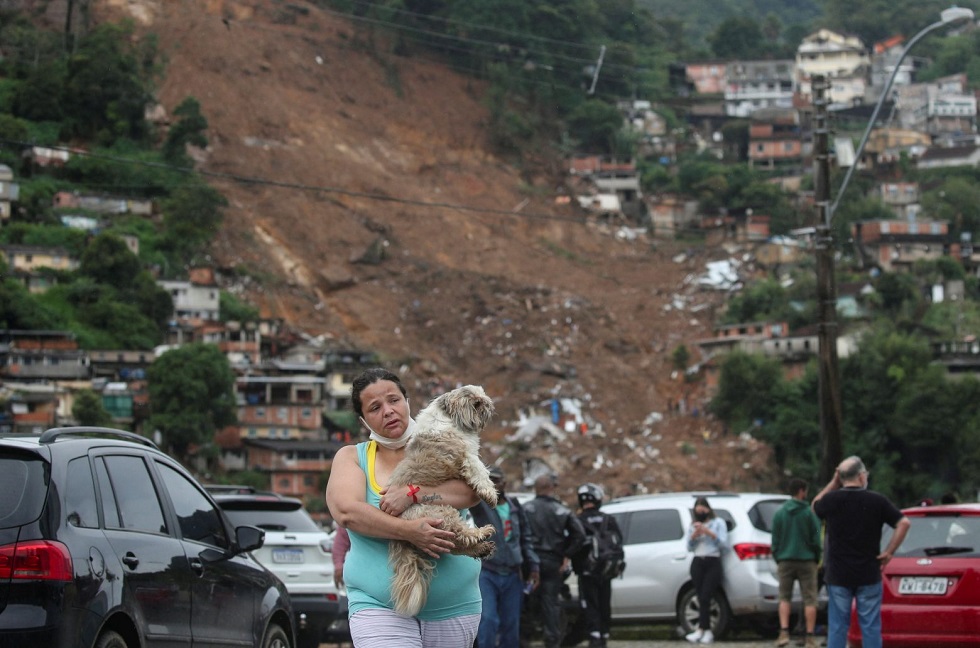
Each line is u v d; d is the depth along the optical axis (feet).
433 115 404.16
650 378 314.14
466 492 22.65
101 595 27.84
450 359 313.94
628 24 493.77
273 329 292.61
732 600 61.82
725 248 373.20
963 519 45.14
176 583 31.45
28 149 310.65
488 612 43.68
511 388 302.86
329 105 388.16
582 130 427.33
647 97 459.73
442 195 378.53
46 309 256.11
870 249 359.05
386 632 22.72
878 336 289.53
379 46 413.80
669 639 65.98
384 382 24.12
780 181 404.57
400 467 22.79
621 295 352.28
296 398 265.54
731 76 488.85
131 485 31.71
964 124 465.06
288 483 252.42
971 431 260.01
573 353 319.47
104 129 327.88
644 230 386.93
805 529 56.03
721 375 292.61
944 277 347.97
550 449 279.90
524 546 46.93
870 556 42.34
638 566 65.57
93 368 247.91
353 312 321.11
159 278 287.89
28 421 224.74
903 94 494.59
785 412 281.74
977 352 294.25
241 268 312.71
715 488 272.10
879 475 264.72
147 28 380.17
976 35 542.98
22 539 26.84
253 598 36.45
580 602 56.90
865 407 272.51
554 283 354.33
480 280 339.98
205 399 237.45
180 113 331.36
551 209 387.14
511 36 426.51
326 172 363.35
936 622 43.91
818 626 63.00
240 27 392.47
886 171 417.69
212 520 35.86
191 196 313.94
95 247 273.75
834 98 494.59
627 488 267.80
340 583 50.26
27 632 26.20
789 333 311.47
